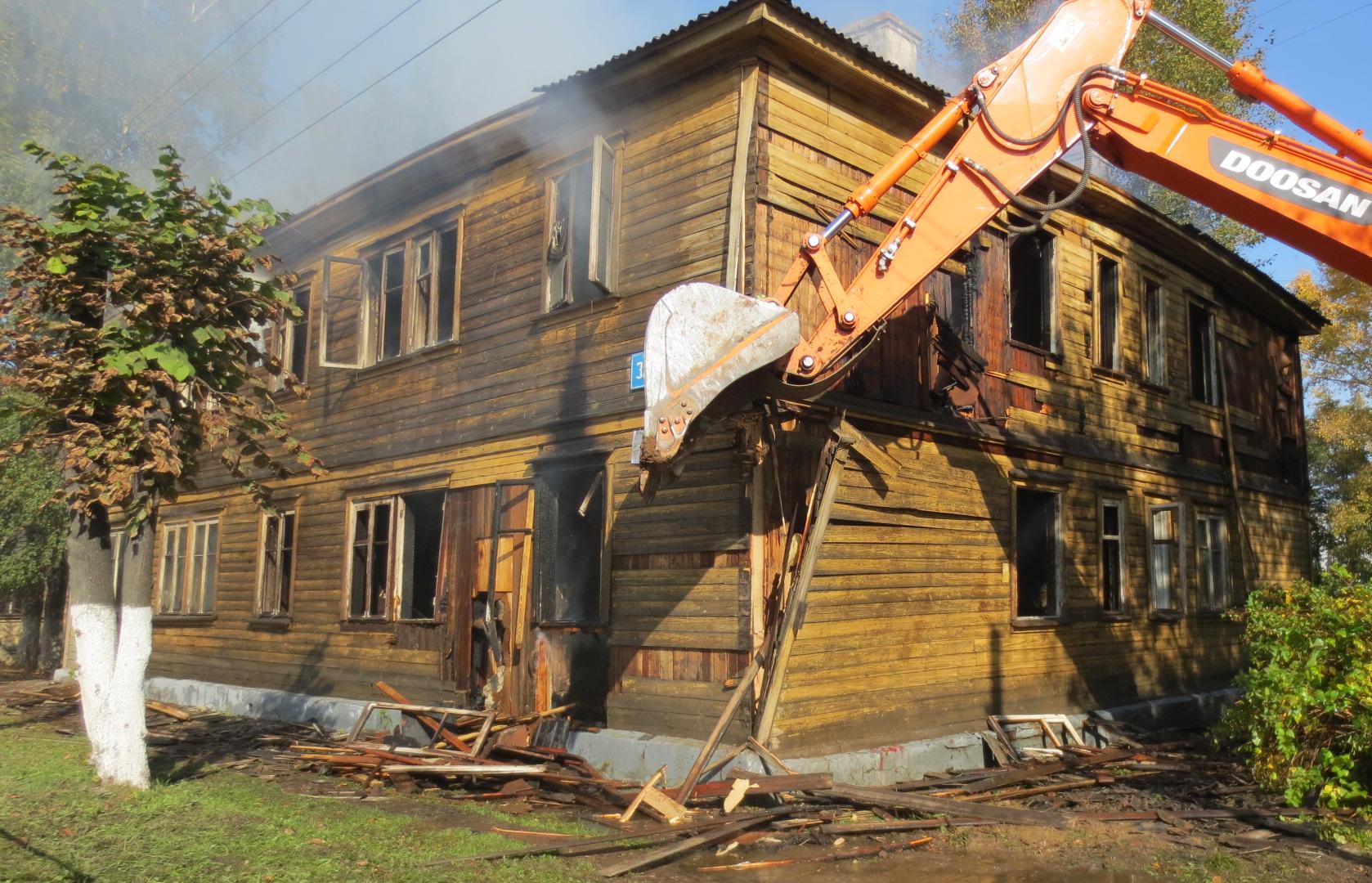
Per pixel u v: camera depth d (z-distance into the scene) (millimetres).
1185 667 14820
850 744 9406
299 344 15695
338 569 13742
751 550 8844
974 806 8094
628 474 9977
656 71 10070
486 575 11398
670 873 6578
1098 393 13633
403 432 13062
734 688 8797
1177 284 15656
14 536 21062
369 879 5715
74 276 7625
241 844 6273
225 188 8109
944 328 11078
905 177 10922
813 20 9344
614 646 9836
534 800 8555
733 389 7621
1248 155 7629
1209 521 16062
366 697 12828
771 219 9375
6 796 7316
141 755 7883
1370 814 7953
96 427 7332
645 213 10234
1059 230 13203
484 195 12359
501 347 11719
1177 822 7988
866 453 9836
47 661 23609
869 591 9812
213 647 16125
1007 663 11500
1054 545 12656
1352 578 9180
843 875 6633
